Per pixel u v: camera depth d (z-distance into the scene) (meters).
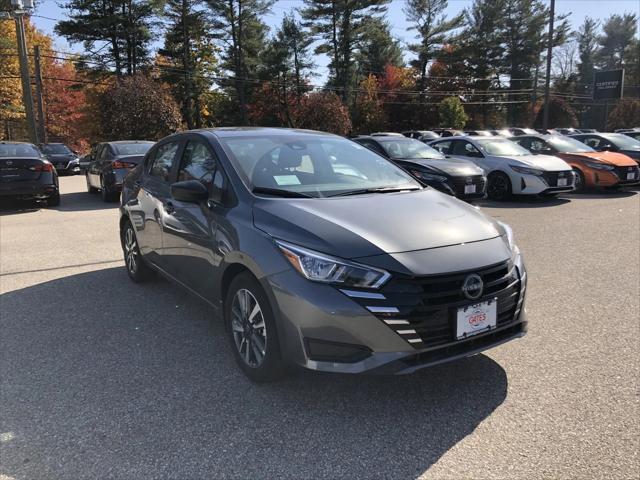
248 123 52.66
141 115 26.64
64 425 2.98
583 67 75.31
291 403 3.18
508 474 2.50
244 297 3.43
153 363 3.75
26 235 8.63
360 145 4.78
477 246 3.11
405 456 2.65
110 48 43.03
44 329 4.43
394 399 3.21
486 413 3.03
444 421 2.96
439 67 60.72
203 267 3.90
